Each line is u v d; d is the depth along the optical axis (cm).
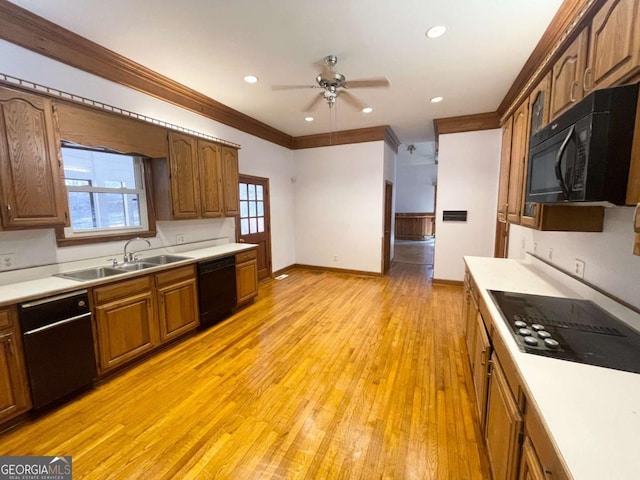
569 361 109
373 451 166
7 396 175
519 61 267
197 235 378
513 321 145
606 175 101
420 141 654
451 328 327
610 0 118
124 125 261
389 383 228
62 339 198
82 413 196
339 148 548
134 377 236
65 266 247
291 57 262
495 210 449
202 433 179
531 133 226
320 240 591
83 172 262
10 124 190
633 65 101
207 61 269
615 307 151
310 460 160
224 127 414
